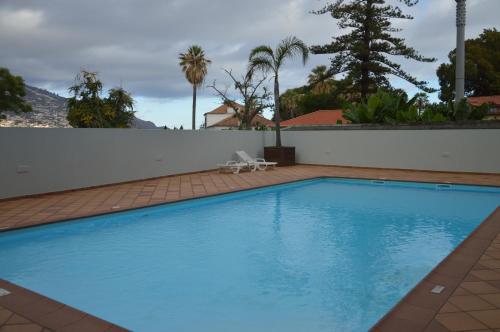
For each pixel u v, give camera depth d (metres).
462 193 9.46
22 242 5.45
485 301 2.97
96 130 9.62
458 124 12.14
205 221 6.75
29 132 8.12
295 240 5.52
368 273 4.16
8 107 34.03
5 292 3.35
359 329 2.92
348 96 29.33
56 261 4.64
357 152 14.30
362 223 6.53
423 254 4.82
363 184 11.23
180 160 12.35
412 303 2.95
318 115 31.41
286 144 16.30
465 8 14.33
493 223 5.69
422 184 10.38
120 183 10.30
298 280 3.99
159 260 4.67
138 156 10.85
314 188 10.54
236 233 5.94
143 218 7.00
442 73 38.34
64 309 3.01
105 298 3.56
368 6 24.30
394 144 13.43
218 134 13.91
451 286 3.29
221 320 3.10
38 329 2.66
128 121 24.86
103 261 4.64
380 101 15.27
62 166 8.83
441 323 2.62
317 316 3.15
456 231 5.95
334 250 5.02
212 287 3.81
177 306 3.38
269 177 11.65
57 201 7.72
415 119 14.38
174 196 8.35
